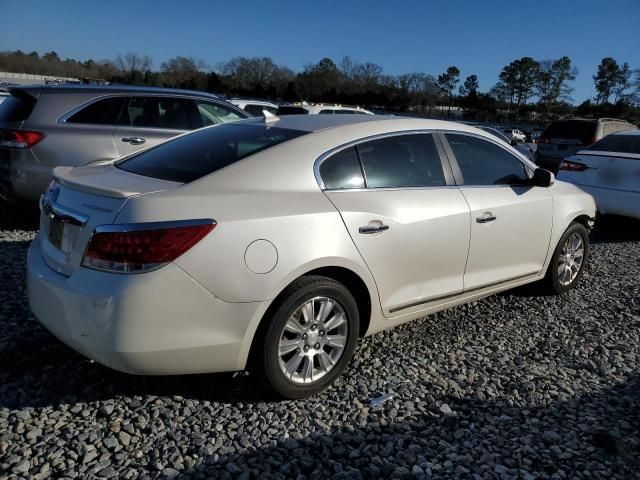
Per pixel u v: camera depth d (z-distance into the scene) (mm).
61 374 3238
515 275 4469
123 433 2746
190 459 2592
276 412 3006
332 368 3223
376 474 2580
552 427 3035
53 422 2793
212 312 2746
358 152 3471
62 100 6191
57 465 2490
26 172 6035
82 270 2711
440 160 3926
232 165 3080
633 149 7816
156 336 2662
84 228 2748
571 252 5086
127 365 2691
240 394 3160
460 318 4523
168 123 6770
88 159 6199
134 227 2617
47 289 2846
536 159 15266
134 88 6641
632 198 7383
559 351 4012
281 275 2877
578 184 7965
